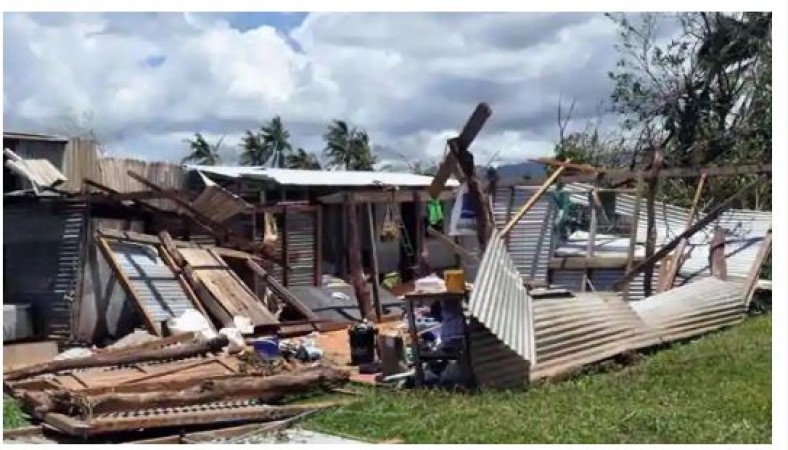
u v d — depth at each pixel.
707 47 24.94
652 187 16.86
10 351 13.51
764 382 9.79
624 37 25.61
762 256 15.96
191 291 15.17
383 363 11.45
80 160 16.41
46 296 15.01
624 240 17.92
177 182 18.28
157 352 11.69
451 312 10.85
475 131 12.06
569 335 11.30
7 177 15.39
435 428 8.63
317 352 12.58
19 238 15.35
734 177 22.19
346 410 9.58
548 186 16.00
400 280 22.14
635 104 26.00
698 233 17.34
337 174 22.19
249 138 45.78
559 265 17.16
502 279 11.05
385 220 21.80
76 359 11.33
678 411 8.75
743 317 14.44
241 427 9.03
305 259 20.03
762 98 23.78
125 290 14.62
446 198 21.34
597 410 8.92
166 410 9.18
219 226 17.16
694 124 25.05
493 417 8.84
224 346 12.34
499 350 10.52
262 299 17.11
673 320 13.20
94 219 15.27
